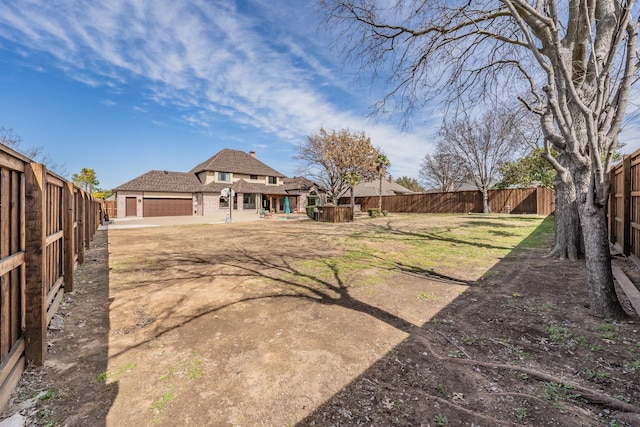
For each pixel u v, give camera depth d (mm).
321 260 6359
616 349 2455
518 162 20891
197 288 4402
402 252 7227
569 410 1764
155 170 28109
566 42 4770
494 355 2432
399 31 6191
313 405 1857
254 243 9031
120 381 2121
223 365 2328
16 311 2174
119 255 7148
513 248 7469
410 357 2424
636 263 4926
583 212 3297
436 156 29422
